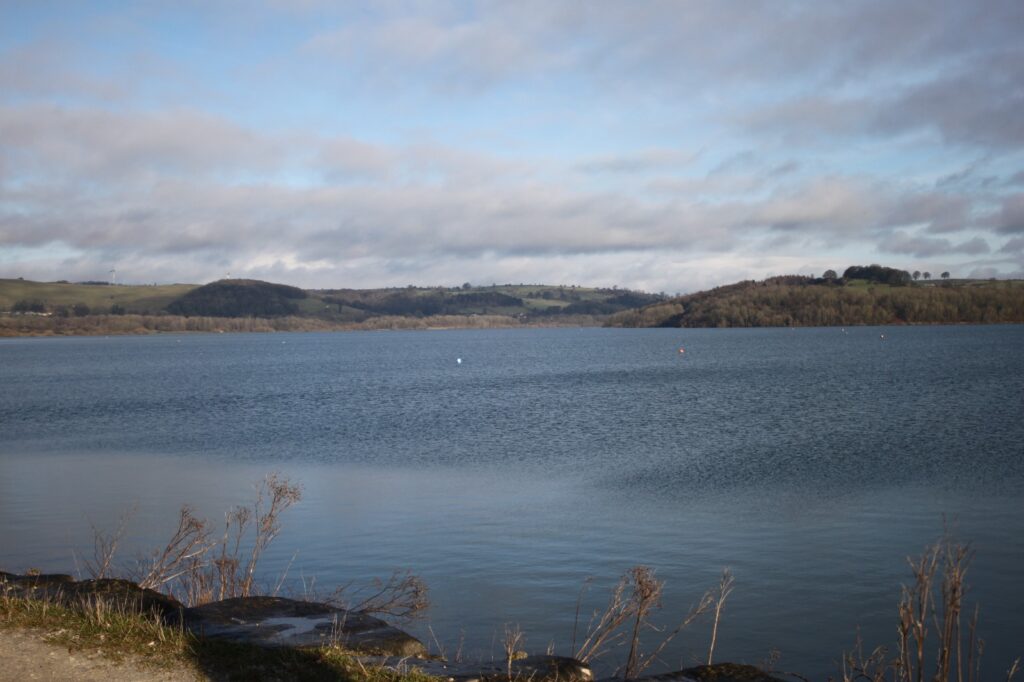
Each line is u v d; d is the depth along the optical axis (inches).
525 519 770.2
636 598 401.4
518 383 2706.7
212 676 265.7
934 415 1535.4
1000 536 679.7
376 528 743.7
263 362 4645.7
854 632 487.2
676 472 1004.6
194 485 973.2
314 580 580.4
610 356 4660.4
